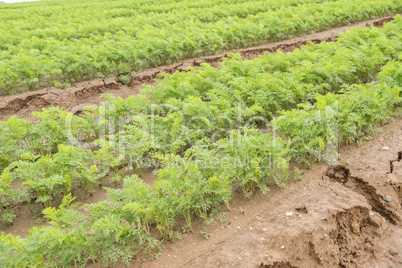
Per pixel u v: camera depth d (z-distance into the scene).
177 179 4.89
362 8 20.77
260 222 4.91
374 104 7.04
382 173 5.82
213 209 5.32
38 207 6.02
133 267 4.41
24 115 10.40
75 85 12.35
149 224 5.15
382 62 10.15
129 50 13.28
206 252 4.52
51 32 18.03
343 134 7.17
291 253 4.26
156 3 32.78
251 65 10.32
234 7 24.09
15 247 3.74
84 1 41.84
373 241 4.85
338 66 9.46
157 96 8.85
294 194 5.66
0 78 10.99
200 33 15.12
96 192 6.36
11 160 6.70
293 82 8.47
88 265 4.55
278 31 17.38
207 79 9.44
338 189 5.61
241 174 5.43
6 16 26.53
